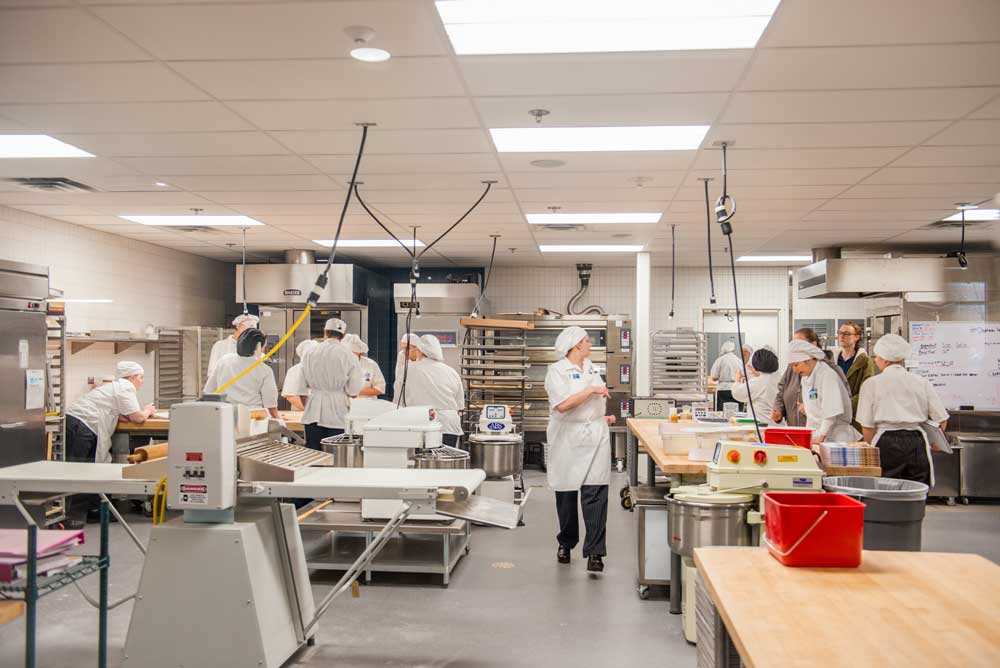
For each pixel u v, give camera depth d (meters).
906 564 2.03
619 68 3.21
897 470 5.01
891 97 3.56
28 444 5.03
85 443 6.21
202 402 3.07
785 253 9.08
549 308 10.59
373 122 3.99
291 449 3.63
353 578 3.44
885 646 1.49
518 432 7.95
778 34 2.87
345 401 6.07
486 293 10.63
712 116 3.85
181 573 3.07
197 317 9.52
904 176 5.13
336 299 8.80
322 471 3.45
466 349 8.72
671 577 4.05
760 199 5.92
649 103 3.65
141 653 3.07
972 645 1.50
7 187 5.55
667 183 5.37
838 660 1.42
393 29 2.85
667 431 4.39
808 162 4.76
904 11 2.66
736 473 3.53
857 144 4.34
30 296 5.06
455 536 5.25
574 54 3.07
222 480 3.00
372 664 3.40
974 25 2.77
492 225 7.23
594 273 10.56
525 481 8.24
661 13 2.70
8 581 2.24
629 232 7.59
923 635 1.55
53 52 3.07
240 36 2.91
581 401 4.68
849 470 3.91
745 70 3.23
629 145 4.40
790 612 1.67
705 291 10.45
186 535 3.08
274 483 3.11
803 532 2.01
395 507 4.52
